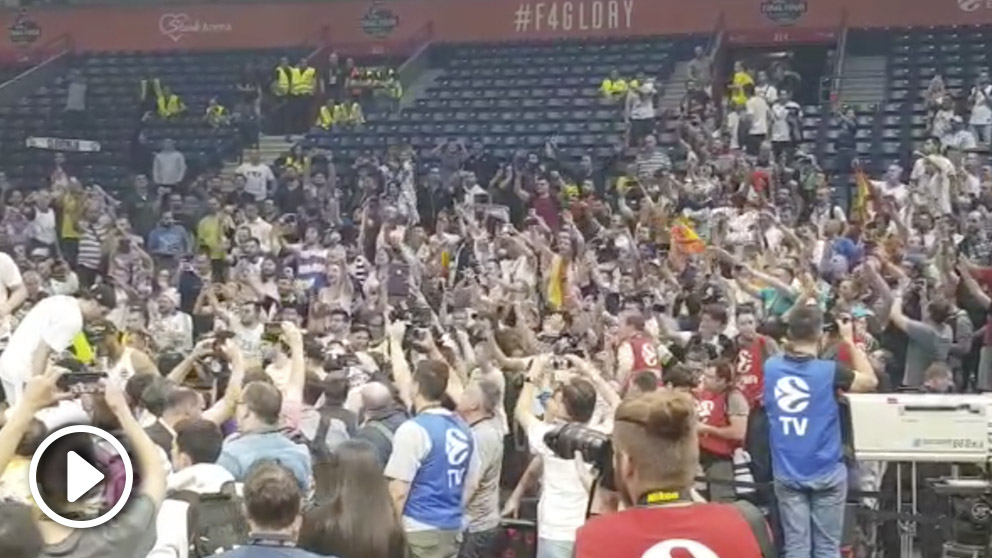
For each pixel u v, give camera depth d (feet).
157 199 87.56
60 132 105.81
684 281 55.26
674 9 108.68
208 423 21.11
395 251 62.54
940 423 27.81
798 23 106.52
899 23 105.19
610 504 17.01
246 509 16.07
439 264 65.00
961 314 46.21
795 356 29.12
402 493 25.22
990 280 50.39
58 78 112.57
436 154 93.04
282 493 15.78
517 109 104.06
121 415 16.69
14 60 117.50
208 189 86.89
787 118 91.45
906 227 60.85
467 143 101.09
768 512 30.96
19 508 14.15
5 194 88.84
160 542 18.81
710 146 86.69
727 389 32.76
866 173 86.22
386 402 28.37
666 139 94.22
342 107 102.78
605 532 12.67
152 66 113.60
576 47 109.19
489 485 29.43
